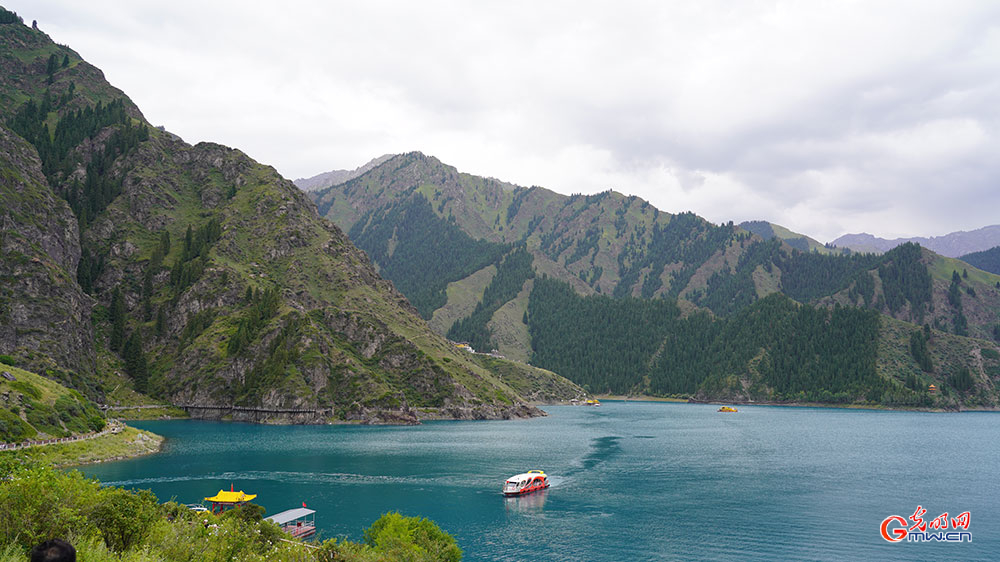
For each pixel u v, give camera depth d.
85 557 31.64
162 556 38.53
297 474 124.94
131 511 41.47
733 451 176.75
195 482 111.50
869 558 77.94
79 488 40.66
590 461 154.00
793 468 145.38
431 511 98.38
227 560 42.09
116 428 151.50
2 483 37.47
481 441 192.38
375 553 52.69
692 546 81.88
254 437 190.25
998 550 81.38
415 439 195.75
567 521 93.88
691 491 116.94
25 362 199.88
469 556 76.88
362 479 122.12
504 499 108.00
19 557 29.23
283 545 50.28
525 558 76.44
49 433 124.19
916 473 138.88
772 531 89.00
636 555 78.06
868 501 108.75
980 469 145.25
